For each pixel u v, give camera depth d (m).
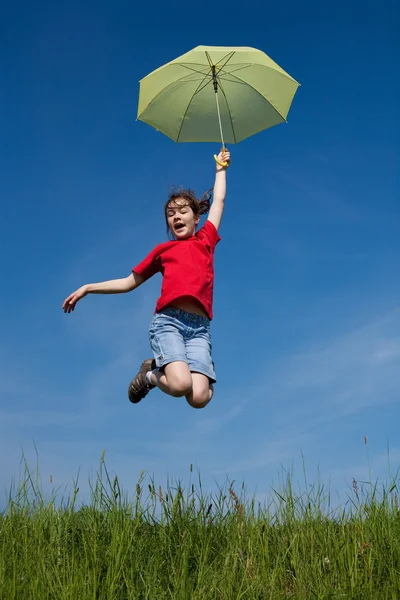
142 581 3.46
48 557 3.62
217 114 5.05
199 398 3.98
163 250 4.35
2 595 3.18
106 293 4.42
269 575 3.56
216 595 3.35
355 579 3.48
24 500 4.21
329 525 4.13
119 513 3.96
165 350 4.00
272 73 4.85
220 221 4.56
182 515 4.11
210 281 4.26
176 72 4.76
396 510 4.17
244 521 4.05
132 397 4.41
